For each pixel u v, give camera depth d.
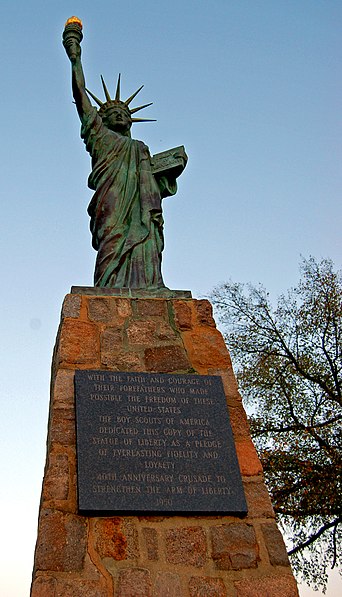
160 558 7.21
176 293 10.05
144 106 12.97
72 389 8.45
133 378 8.63
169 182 11.92
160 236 11.17
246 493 7.93
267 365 19.34
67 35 12.17
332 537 17.14
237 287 20.58
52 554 6.99
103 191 11.23
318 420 18.61
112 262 10.51
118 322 9.36
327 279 20.09
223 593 7.07
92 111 11.95
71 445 7.93
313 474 17.12
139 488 7.61
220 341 9.47
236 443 8.38
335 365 19.17
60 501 7.41
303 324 19.75
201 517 7.64
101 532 7.27
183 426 8.29
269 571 7.32
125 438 8.00
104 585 6.89
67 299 9.47
